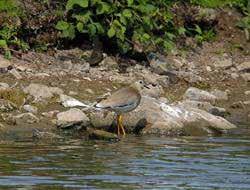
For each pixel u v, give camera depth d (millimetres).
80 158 14234
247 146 15773
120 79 19672
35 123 16797
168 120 17000
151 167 13719
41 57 20078
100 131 16219
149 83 19875
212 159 14484
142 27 21141
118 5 20719
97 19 20609
